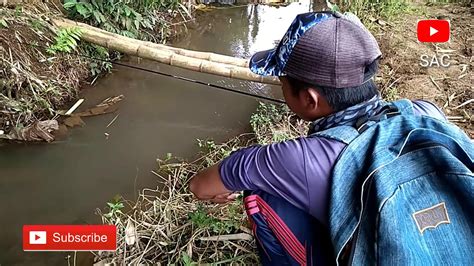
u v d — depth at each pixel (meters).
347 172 1.40
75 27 3.72
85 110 3.49
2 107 3.18
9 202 2.75
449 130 1.43
